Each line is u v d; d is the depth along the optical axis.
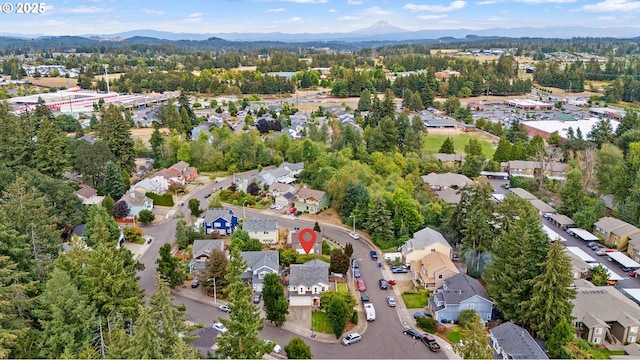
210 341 46.59
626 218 77.88
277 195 88.31
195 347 45.31
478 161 106.81
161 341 37.38
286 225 79.06
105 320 43.53
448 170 106.06
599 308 50.94
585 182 93.00
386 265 66.12
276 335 50.12
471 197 68.88
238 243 66.31
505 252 53.91
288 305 52.66
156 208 86.75
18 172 69.44
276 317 50.66
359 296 57.84
